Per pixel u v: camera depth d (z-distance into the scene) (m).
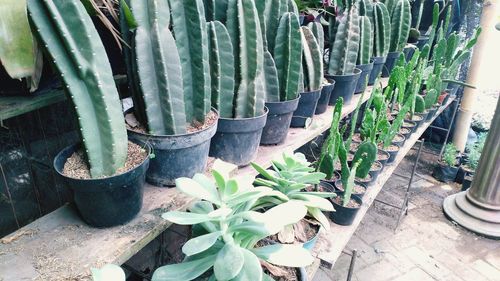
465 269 1.79
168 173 0.87
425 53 2.00
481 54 2.45
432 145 3.12
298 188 0.86
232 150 1.03
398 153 1.72
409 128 1.85
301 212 0.67
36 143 1.07
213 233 0.67
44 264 0.64
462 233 2.06
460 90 2.87
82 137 0.67
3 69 0.79
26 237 0.71
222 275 0.58
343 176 1.22
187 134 0.82
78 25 0.60
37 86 0.75
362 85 1.84
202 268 0.66
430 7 2.63
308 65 1.33
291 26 1.14
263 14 1.10
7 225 1.04
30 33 0.59
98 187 0.67
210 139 0.96
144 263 1.35
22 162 1.04
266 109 1.12
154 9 0.75
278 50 1.17
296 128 1.38
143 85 0.78
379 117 1.44
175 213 0.67
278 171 0.92
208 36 0.92
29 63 0.60
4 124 0.97
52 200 1.15
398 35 2.11
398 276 1.71
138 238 0.71
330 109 1.61
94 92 0.65
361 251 1.86
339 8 1.78
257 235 0.65
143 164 0.73
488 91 3.15
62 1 0.59
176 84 0.81
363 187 1.37
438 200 2.39
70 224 0.75
